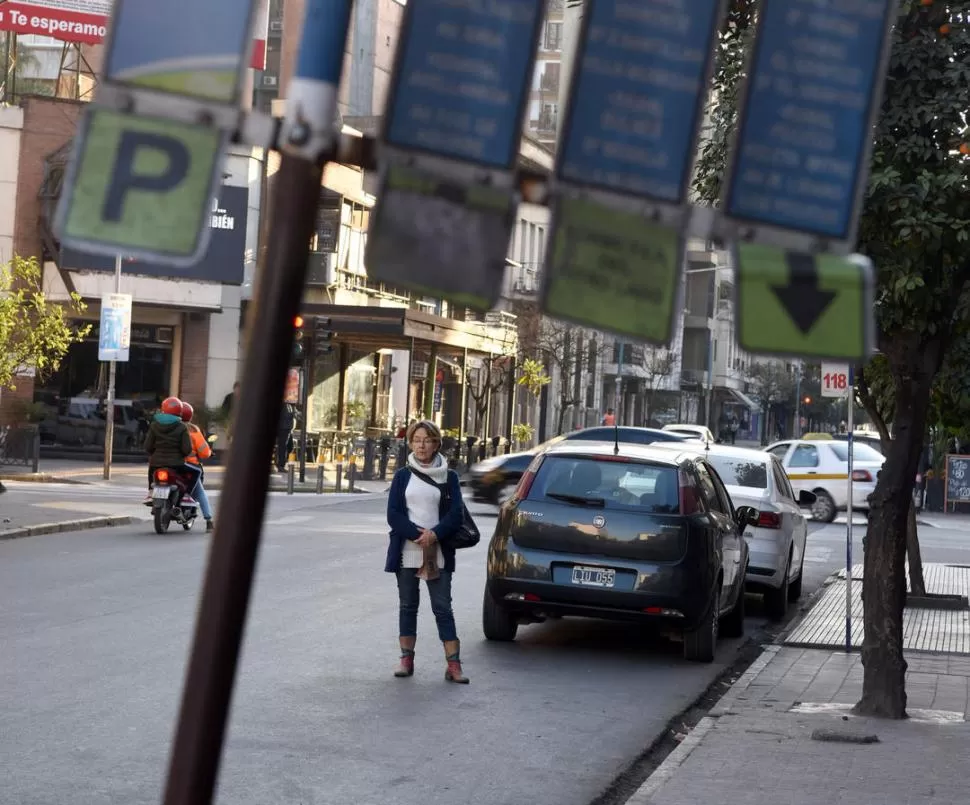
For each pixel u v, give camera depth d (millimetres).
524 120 4832
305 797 11609
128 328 50688
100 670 16484
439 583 17234
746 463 26891
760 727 14750
